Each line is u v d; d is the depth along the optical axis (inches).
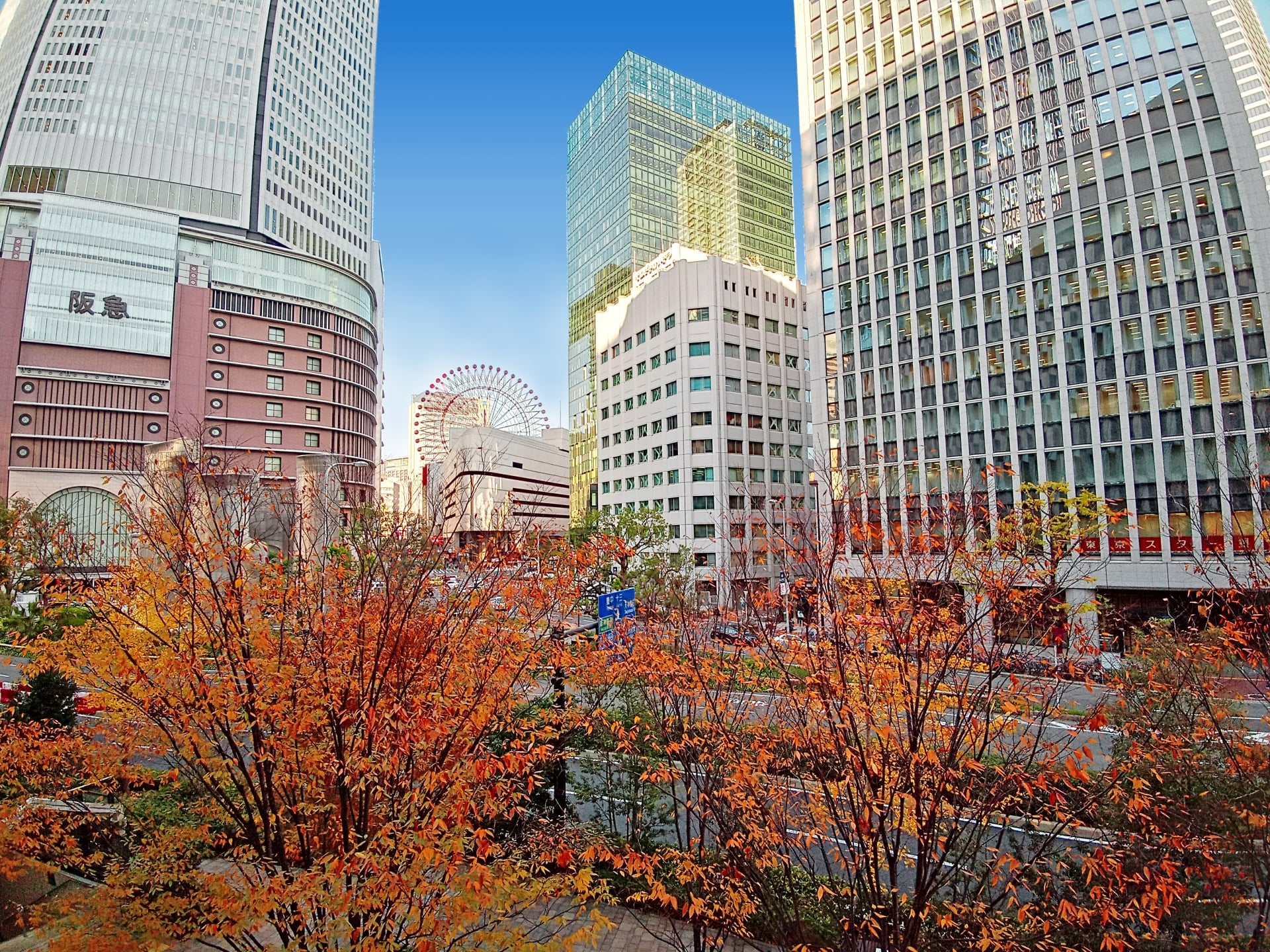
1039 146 1756.9
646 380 2869.1
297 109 4089.6
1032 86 1784.0
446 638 339.6
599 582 552.4
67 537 385.4
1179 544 1438.2
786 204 4621.1
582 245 4694.9
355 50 4746.6
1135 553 1486.2
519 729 396.2
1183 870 320.2
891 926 271.9
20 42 3779.5
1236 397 1441.9
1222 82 1535.4
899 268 2007.9
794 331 2896.2
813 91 2299.5
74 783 425.7
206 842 376.5
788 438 2800.2
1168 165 1572.3
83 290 2893.7
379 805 290.7
